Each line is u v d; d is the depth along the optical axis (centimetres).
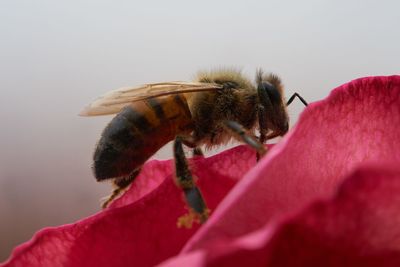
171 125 6
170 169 5
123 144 6
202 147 6
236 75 6
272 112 6
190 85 6
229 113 6
